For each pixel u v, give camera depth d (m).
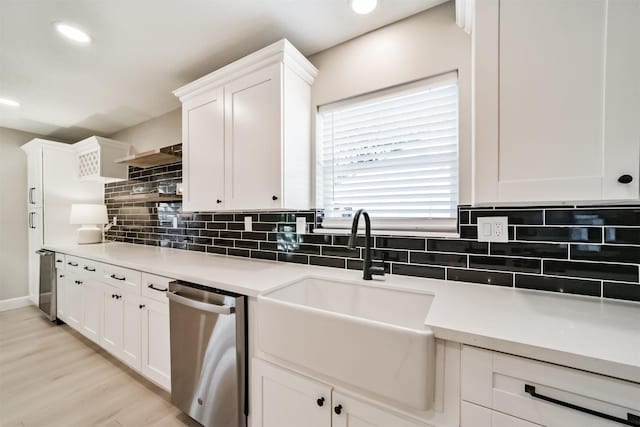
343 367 0.87
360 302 1.28
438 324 0.77
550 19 0.79
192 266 1.66
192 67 1.83
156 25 1.43
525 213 1.13
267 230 1.88
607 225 1.00
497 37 0.86
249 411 1.19
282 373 1.03
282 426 1.04
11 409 1.54
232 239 2.07
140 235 2.91
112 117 2.74
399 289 1.19
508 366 0.69
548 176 0.80
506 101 0.85
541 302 0.97
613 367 0.58
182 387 1.39
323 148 1.69
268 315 1.05
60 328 2.63
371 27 1.45
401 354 0.78
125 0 1.25
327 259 1.62
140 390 1.72
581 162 0.76
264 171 1.49
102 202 3.42
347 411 0.88
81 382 1.79
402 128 1.45
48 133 3.28
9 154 3.14
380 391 0.81
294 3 1.28
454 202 1.33
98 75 1.93
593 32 0.75
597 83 0.74
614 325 0.77
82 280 2.27
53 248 2.68
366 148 1.56
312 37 1.53
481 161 0.88
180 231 2.48
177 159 2.42
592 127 0.75
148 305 1.64
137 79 1.99
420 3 1.29
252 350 1.17
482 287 1.18
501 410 0.69
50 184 3.03
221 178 1.68
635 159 0.71
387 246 1.44
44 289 2.80
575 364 0.61
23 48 1.61
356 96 1.56
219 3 1.28
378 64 1.46
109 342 1.96
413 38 1.37
